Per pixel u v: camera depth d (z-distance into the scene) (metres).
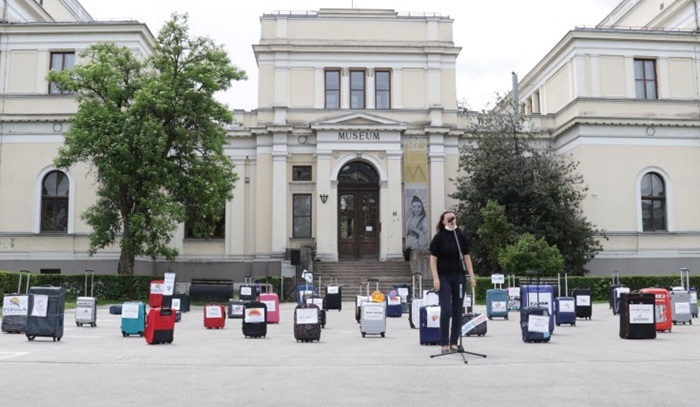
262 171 38.25
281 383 8.05
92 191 35.34
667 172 37.06
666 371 8.82
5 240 35.12
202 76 27.94
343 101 38.91
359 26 39.38
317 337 13.38
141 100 27.08
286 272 34.88
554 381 8.07
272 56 38.84
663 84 37.66
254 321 14.32
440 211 37.97
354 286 33.81
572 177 35.12
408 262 35.72
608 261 36.28
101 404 6.85
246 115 39.22
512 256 29.61
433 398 7.07
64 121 35.66
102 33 35.94
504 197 33.78
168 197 27.70
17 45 36.16
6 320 14.72
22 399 7.11
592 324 17.66
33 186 35.47
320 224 37.03
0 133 35.75
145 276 28.92
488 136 35.03
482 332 14.08
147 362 9.98
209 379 8.38
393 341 13.46
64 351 11.45
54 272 34.91
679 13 40.22
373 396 7.20
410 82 39.19
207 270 38.00
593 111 36.97
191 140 29.11
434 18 39.53
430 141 38.47
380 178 37.75
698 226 37.00
